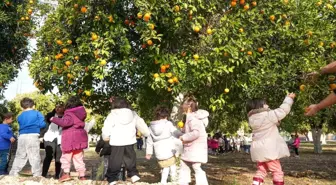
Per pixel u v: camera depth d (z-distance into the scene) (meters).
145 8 6.43
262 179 5.49
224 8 7.77
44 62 7.21
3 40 9.45
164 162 6.77
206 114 6.38
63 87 7.51
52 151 8.23
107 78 8.95
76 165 6.79
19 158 7.27
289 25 7.91
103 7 6.83
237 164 16.91
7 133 8.52
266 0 7.75
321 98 8.52
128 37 7.66
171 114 8.92
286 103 5.43
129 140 6.33
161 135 6.78
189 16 7.02
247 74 7.83
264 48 8.17
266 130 5.36
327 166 16.12
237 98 9.16
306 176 12.34
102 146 7.80
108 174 6.23
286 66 8.33
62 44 7.04
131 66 7.44
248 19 7.41
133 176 6.34
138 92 9.09
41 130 8.31
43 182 6.52
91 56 6.98
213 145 25.89
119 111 6.40
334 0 8.64
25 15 8.52
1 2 8.80
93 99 9.34
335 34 8.87
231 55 6.86
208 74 6.95
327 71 2.61
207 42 7.10
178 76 7.12
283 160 19.92
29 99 7.60
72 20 6.82
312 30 7.93
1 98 9.45
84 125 6.84
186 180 6.35
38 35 7.51
